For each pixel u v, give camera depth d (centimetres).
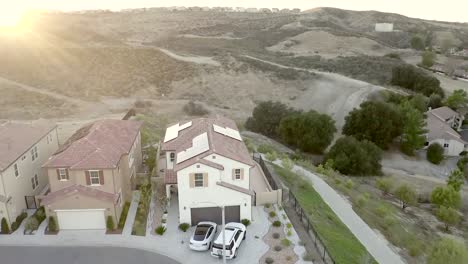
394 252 3195
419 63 12656
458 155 7075
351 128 6925
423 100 8112
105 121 4038
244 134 6806
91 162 3100
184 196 3073
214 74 10162
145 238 2981
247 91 9625
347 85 9344
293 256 2741
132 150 3781
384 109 6750
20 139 3522
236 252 2748
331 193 4269
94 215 3077
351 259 2823
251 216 3222
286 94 9481
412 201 4466
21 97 8438
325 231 3172
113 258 2734
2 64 10219
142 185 3650
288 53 13550
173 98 9225
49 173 3128
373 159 5759
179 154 3312
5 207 3022
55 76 9925
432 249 3256
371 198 4550
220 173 3066
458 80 11162
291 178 4353
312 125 6400
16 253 2789
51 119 6988
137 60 10769
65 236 3005
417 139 6725
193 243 2794
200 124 3922
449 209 4078
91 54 10950
